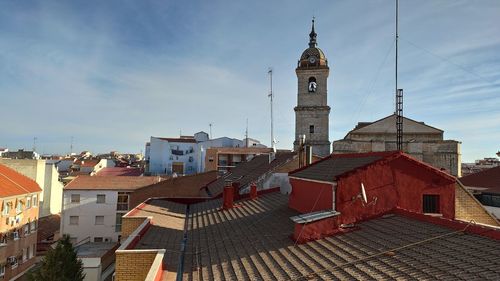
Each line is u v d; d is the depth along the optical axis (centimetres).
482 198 2875
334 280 1036
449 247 1073
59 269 2891
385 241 1223
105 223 5403
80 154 16000
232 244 1672
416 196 1548
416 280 926
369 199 1492
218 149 8356
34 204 4400
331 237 1398
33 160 5578
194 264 1505
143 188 4953
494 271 879
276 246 1462
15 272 3825
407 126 5534
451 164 5328
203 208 2997
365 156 1758
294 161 3419
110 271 3947
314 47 6328
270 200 2514
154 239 1825
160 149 9781
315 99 6191
